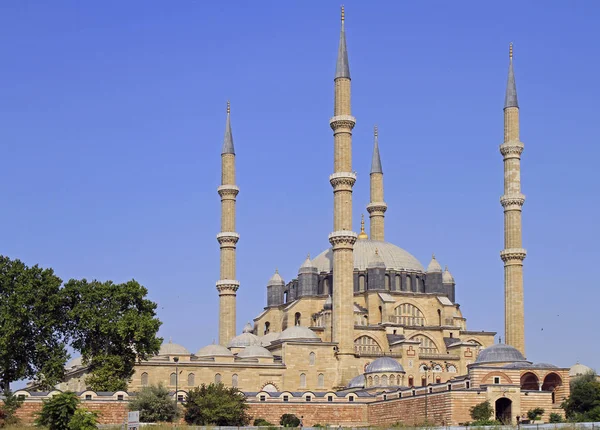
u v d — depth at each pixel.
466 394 169.50
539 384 182.62
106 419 174.38
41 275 183.38
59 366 178.12
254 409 190.25
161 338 187.00
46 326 179.50
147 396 176.25
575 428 135.62
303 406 192.88
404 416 183.50
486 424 155.50
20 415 169.38
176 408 178.12
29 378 182.12
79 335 185.88
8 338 174.88
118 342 184.50
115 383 180.75
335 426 187.75
